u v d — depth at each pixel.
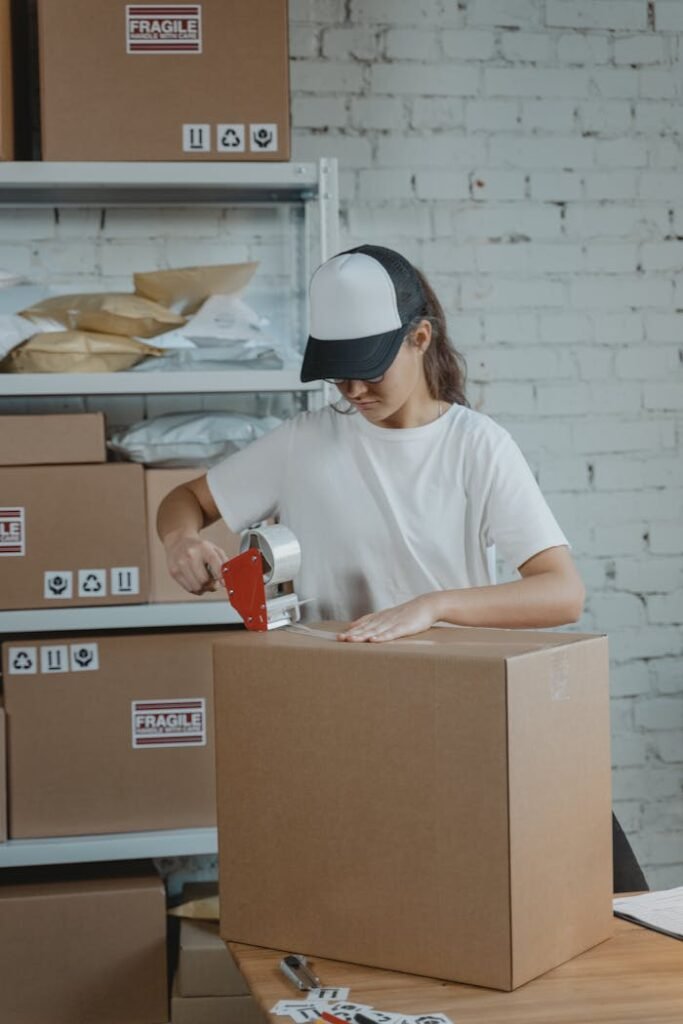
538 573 1.66
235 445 2.52
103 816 2.42
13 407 2.84
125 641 2.42
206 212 2.86
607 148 2.99
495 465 1.72
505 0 2.94
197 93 2.39
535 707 1.17
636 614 3.04
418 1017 1.11
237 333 2.53
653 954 1.27
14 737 2.40
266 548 1.42
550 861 1.21
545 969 1.21
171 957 2.67
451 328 2.96
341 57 2.89
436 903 1.19
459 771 1.16
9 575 2.39
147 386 2.41
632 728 3.05
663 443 3.04
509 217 2.96
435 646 1.23
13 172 2.35
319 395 2.85
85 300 2.54
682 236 3.02
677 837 3.07
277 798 1.29
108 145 2.37
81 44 2.36
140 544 2.41
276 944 1.30
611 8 2.98
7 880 2.52
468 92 2.93
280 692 1.27
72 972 2.40
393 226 2.93
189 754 2.44
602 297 3.00
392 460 1.75
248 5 2.40
